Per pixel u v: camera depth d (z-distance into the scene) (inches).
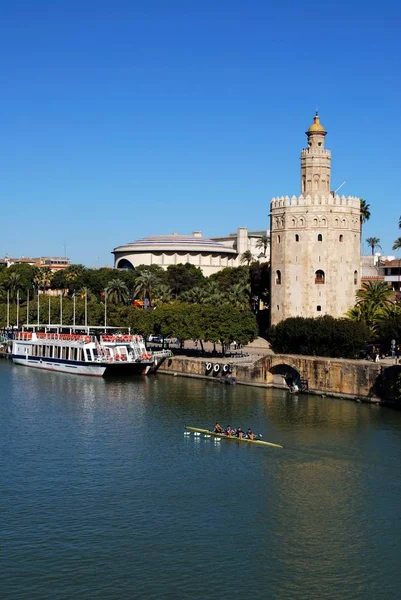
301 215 6545.3
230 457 3376.0
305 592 2146.9
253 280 7564.0
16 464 3277.6
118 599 2095.2
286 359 5162.4
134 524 2598.4
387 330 5167.3
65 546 2421.3
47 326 6688.0
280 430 3853.3
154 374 6082.7
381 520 2637.8
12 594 2116.1
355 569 2282.2
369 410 4355.3
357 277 6692.9
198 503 2797.7
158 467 3235.7
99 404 4621.1
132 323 6889.8
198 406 4530.0
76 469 3206.2
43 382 5610.2
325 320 5565.9
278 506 2765.7
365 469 3179.1
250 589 2158.0
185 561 2320.4
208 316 6107.3
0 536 2493.8
